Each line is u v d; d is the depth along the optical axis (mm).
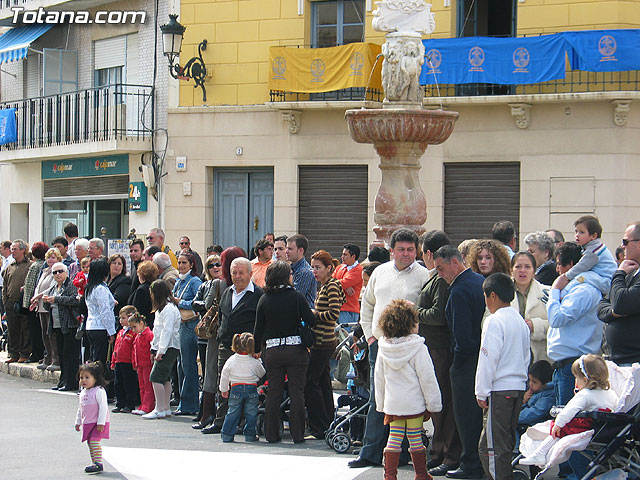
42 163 44688
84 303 24672
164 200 38500
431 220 34625
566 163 32938
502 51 32750
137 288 23547
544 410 15883
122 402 23031
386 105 24188
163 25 35625
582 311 15297
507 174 33875
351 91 35469
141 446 18766
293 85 35375
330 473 16281
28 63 45969
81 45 42812
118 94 39562
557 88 33031
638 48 31562
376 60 31703
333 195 36156
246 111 37094
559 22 33188
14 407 23453
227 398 19391
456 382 15531
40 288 28141
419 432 14906
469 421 15492
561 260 15734
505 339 14273
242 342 18922
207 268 21172
